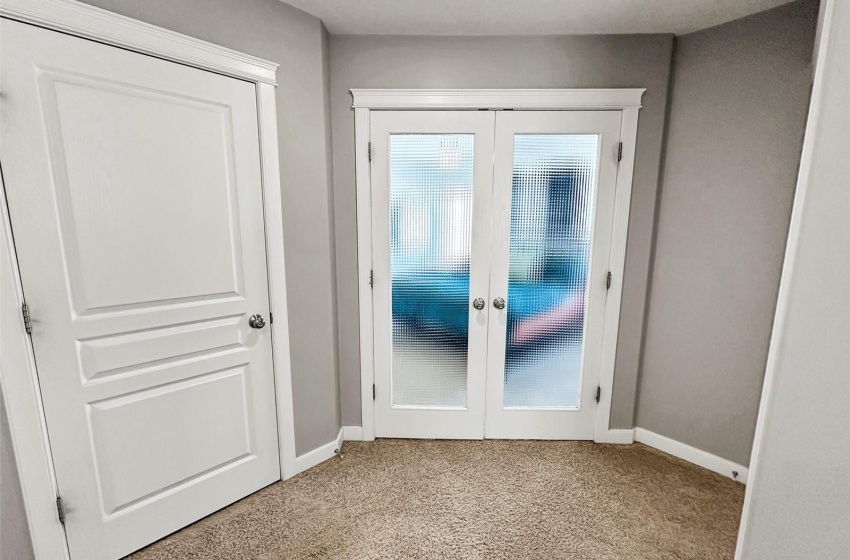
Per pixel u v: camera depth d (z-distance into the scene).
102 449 1.40
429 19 1.83
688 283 2.05
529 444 2.26
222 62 1.54
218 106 1.58
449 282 2.20
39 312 1.24
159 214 1.46
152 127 1.41
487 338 2.23
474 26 1.90
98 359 1.37
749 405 1.91
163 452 1.55
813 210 0.40
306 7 1.74
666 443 2.19
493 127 2.05
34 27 1.16
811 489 0.42
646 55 1.97
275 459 1.91
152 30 1.36
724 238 1.92
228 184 1.64
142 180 1.41
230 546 1.54
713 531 1.62
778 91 1.73
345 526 1.64
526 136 2.06
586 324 2.20
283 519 1.68
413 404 2.30
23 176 1.19
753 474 0.46
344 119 2.04
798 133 1.70
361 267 2.16
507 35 1.98
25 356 1.22
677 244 2.07
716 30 1.86
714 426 2.02
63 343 1.29
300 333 1.94
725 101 1.86
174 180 1.48
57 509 1.32
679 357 2.11
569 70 2.00
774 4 1.68
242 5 1.60
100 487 1.41
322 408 2.08
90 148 1.29
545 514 1.71
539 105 2.01
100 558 1.43
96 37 1.27
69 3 1.20
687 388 2.10
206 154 1.56
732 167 1.87
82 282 1.31
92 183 1.31
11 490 1.22
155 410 1.52
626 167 2.04
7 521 1.22
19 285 1.20
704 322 2.02
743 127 1.83
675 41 1.98
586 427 2.29
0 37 1.12
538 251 2.16
